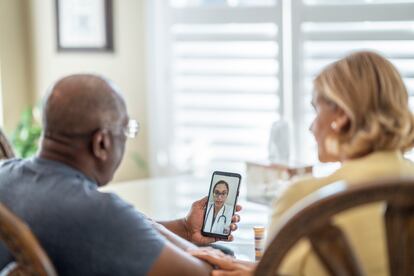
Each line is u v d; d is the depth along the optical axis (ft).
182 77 12.83
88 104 5.15
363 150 4.94
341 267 3.87
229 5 12.25
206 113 12.71
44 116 5.27
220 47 12.41
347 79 4.90
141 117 13.32
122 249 5.03
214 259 5.52
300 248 4.67
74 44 13.85
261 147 12.26
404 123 4.87
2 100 14.33
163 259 5.08
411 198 3.69
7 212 4.52
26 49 14.48
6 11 14.21
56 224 5.04
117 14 13.32
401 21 10.82
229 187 6.41
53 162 5.27
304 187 4.97
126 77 13.37
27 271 4.58
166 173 13.20
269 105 12.09
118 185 9.70
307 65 11.59
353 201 3.76
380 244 4.62
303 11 11.49
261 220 7.45
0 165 5.58
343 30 11.24
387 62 4.95
